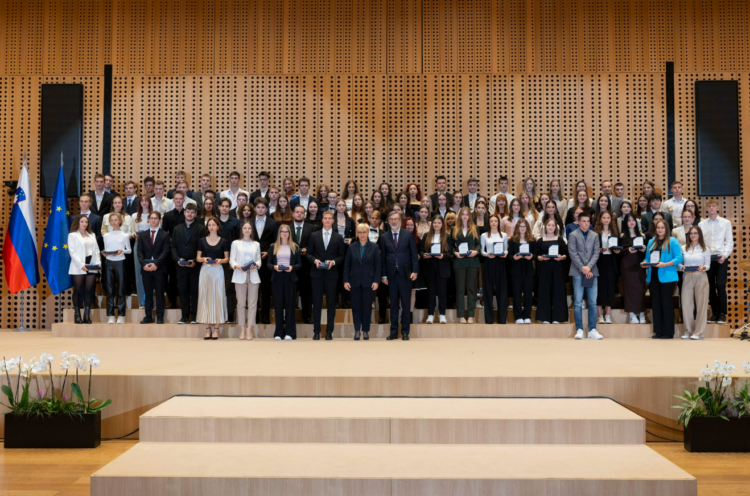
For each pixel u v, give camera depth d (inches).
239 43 367.9
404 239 279.3
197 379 184.4
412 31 367.2
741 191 354.3
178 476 134.6
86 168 359.3
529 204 320.8
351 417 159.9
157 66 366.3
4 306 352.5
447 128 366.0
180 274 293.3
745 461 166.2
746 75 357.7
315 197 342.0
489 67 367.2
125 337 292.8
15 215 326.6
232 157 363.9
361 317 279.9
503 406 171.8
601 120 361.7
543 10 366.9
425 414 163.0
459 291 300.8
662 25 362.9
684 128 358.9
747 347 253.8
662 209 329.1
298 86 367.6
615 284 308.3
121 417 185.5
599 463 143.9
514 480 132.9
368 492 133.2
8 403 186.5
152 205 313.9
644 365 203.9
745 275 352.2
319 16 368.2
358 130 367.2
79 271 298.7
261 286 297.1
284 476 134.8
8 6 362.6
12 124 359.3
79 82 363.3
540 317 299.4
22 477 154.4
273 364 204.7
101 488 134.3
